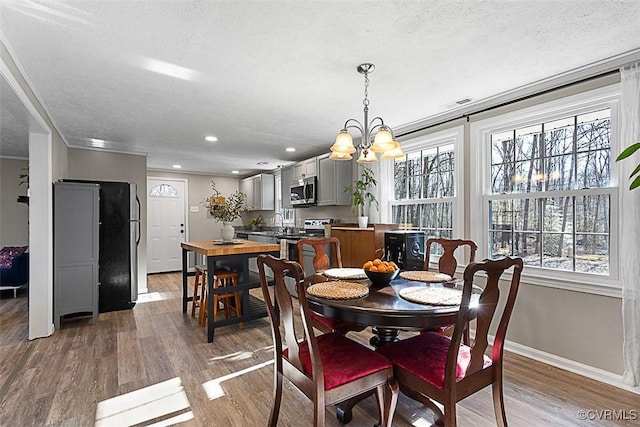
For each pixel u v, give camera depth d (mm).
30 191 3229
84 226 3586
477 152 3211
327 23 1818
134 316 3932
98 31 1882
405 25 1844
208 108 3232
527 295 2795
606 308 2350
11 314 4023
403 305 1663
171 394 2193
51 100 2971
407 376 1653
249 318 3430
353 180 4723
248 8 1683
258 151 5305
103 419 1920
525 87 2744
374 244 3727
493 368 1677
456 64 2328
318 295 1816
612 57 2238
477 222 3209
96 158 5016
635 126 2182
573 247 2605
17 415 1954
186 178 7586
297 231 6277
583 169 2564
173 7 1668
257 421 1913
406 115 3504
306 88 2744
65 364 2625
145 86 2680
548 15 1759
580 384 2301
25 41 1977
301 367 1597
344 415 1892
